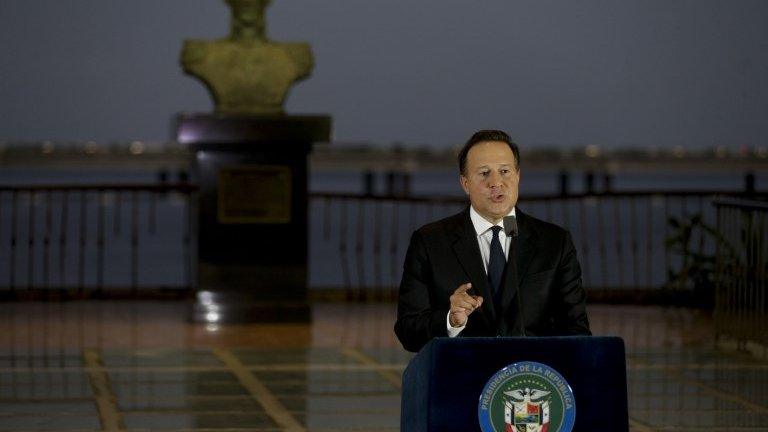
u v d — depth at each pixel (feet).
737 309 45.37
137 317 52.01
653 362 41.04
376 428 31.53
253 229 50.47
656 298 56.39
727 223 47.67
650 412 33.27
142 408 33.76
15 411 33.27
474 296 19.79
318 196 61.21
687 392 35.94
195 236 53.52
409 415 18.79
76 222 134.82
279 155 50.44
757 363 40.81
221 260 50.42
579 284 20.59
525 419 17.67
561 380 17.70
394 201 59.98
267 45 50.70
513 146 20.15
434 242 20.44
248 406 34.06
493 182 19.92
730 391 36.09
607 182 85.81
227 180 50.26
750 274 43.55
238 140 49.62
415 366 18.40
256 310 50.26
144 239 106.73
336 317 52.70
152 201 59.82
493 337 17.71
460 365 17.61
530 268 20.31
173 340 45.80
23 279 71.97
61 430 31.12
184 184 58.23
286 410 33.58
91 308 54.70
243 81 50.42
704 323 50.55
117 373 38.86
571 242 20.68
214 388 36.60
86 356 42.09
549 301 20.33
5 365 40.14
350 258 85.30
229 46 50.57
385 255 88.53
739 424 31.89
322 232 115.55
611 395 17.75
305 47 50.96
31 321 50.47
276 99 50.65
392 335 47.34
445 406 17.58
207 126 49.55
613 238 107.04
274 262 50.52
